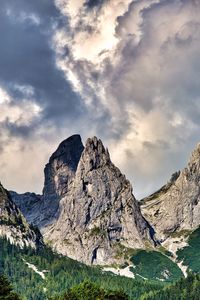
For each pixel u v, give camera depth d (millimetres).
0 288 177750
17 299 179000
